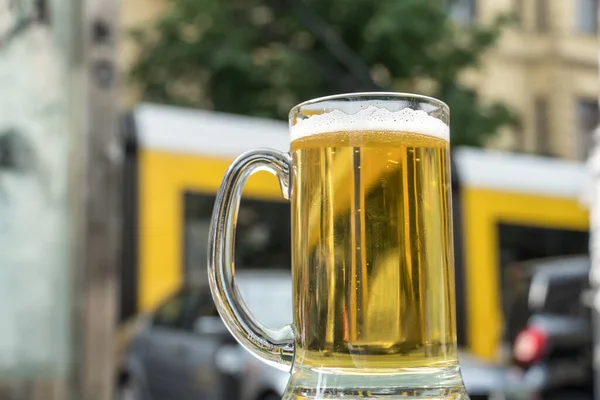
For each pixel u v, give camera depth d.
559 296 5.20
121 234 5.10
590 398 5.07
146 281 5.18
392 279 0.74
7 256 1.56
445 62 12.16
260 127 5.93
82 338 1.59
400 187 0.75
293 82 11.45
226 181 0.84
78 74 1.61
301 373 0.76
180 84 11.90
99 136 1.64
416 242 0.75
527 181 7.35
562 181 7.63
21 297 1.56
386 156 0.75
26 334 1.56
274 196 5.88
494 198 7.07
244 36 11.58
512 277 5.51
